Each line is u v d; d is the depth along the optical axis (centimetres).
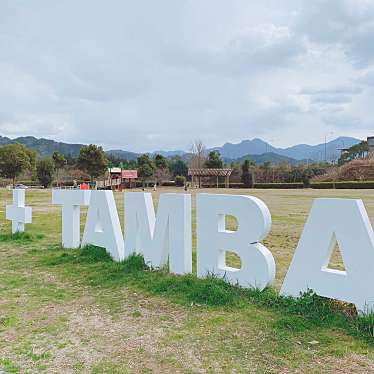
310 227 482
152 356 373
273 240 1088
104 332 434
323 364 349
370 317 413
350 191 4056
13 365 359
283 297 498
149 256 680
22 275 685
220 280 564
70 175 6325
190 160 7600
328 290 461
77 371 347
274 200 2809
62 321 468
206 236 594
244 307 486
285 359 359
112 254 759
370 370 338
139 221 703
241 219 550
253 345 388
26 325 457
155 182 6375
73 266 734
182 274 627
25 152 5050
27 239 1050
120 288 592
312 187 5166
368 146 6981
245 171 6206
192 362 359
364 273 430
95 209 811
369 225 439
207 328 433
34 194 3659
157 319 467
